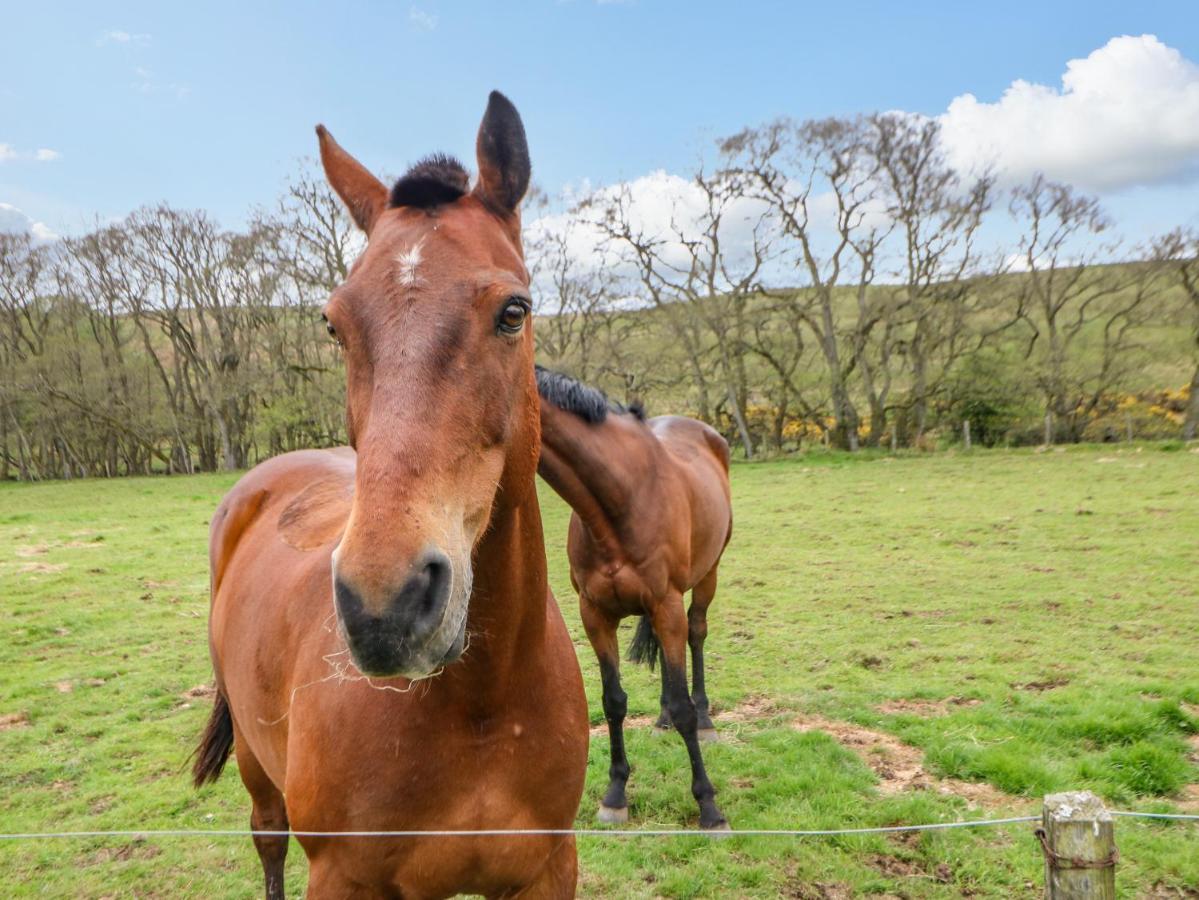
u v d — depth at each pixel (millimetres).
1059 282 23641
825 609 6785
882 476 17125
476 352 1345
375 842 1571
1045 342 23984
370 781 1556
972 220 22453
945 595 7020
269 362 30391
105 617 7402
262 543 2541
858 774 3807
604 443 3479
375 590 1111
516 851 1661
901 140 22484
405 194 1529
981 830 3303
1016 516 10773
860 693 4855
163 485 23609
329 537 2133
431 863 1604
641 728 4582
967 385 23062
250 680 2141
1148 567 7590
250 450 35656
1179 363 21812
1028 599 6723
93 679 5699
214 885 3152
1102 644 5527
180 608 7738
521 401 1489
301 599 1960
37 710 5066
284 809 2545
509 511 1510
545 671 1704
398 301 1340
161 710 5090
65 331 31078
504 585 1537
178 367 31750
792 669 5367
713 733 4344
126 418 30562
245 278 29125
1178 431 21188
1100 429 21953
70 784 4086
